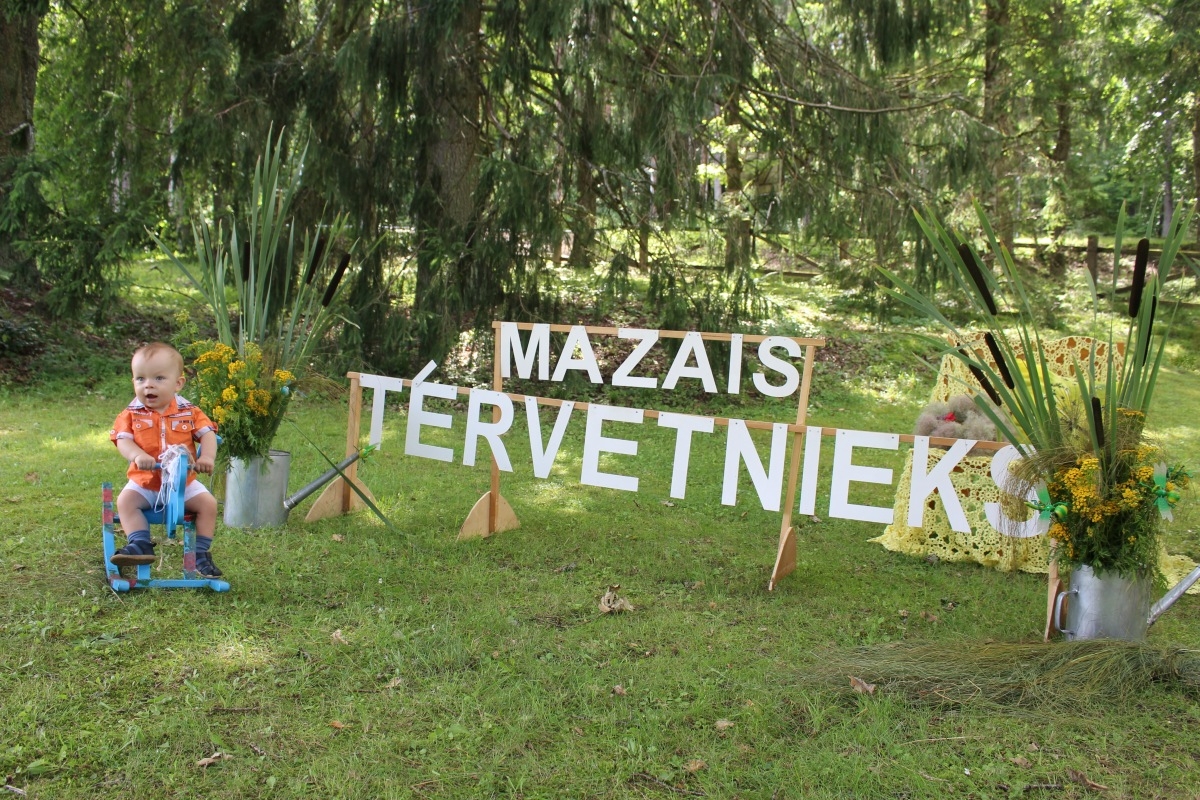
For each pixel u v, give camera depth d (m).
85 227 9.35
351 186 9.06
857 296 11.63
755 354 10.40
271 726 2.81
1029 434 3.64
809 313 13.59
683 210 9.57
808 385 4.38
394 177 9.38
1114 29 14.21
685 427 4.53
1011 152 12.82
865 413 9.66
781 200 9.88
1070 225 15.40
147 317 11.59
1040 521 3.80
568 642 3.59
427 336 9.38
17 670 3.09
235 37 9.38
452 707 2.99
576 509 5.80
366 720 2.88
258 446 4.84
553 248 9.59
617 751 2.76
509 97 10.02
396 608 3.86
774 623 3.92
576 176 9.63
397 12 8.88
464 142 9.69
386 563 4.44
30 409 7.99
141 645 3.34
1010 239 13.87
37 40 10.66
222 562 4.30
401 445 7.44
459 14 8.58
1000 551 4.93
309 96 9.05
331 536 4.87
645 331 4.67
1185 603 4.32
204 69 9.30
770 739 2.87
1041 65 12.93
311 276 5.38
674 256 10.27
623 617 3.91
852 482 7.04
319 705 2.97
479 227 9.30
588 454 4.72
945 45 11.38
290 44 9.64
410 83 9.09
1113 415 3.41
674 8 9.40
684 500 6.16
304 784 2.52
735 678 3.30
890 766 2.72
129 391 8.95
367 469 6.43
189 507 3.99
